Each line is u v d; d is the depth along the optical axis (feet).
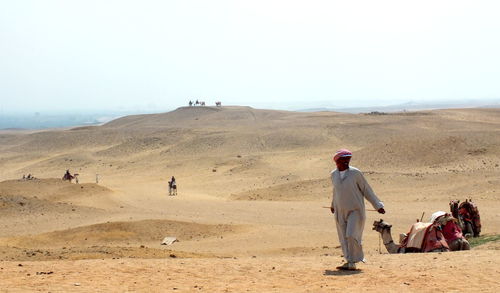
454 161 177.37
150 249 63.62
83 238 87.71
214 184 197.16
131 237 89.25
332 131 310.04
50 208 122.62
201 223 101.04
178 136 337.93
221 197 159.33
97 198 146.82
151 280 34.96
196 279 35.29
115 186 193.98
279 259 43.83
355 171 36.42
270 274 36.60
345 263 37.60
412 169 175.01
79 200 142.82
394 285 32.63
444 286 32.19
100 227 92.53
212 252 73.61
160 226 95.25
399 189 142.00
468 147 187.73
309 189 153.38
